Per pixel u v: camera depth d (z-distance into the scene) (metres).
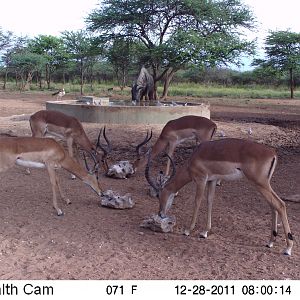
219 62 19.50
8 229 4.14
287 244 3.69
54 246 3.78
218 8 18.97
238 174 3.82
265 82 35.19
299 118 14.12
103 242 3.89
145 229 4.24
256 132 10.24
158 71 21.33
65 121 6.15
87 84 34.97
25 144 4.42
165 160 7.15
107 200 4.85
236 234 4.15
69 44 28.06
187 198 5.27
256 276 3.28
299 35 27.08
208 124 5.95
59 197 5.18
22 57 29.20
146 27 19.91
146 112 10.56
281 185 5.81
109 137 8.93
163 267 3.41
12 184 5.66
